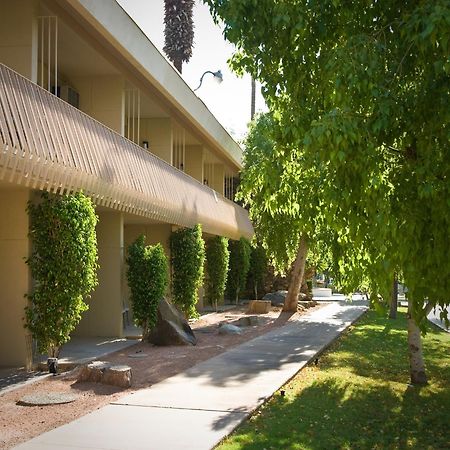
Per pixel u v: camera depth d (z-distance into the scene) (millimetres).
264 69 7465
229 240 31875
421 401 10188
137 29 15789
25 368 11281
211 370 11711
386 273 6082
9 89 9102
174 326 15695
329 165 6316
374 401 10047
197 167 26562
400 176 6230
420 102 5957
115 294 16594
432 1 5496
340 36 6902
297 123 6828
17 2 12352
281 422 8094
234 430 7426
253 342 16406
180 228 20703
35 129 9672
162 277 15977
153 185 16312
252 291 35969
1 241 11453
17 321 11352
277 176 8109
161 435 7020
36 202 11711
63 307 11172
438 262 5695
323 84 6711
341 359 14406
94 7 13250
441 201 5695
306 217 8898
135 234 21531
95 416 7926
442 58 5609
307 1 6793
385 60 6191
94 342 15531
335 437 7648
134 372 11477
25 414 8156
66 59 15836
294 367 12211
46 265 11133
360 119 5840
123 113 17094
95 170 12039
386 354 15766
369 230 6086
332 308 30547
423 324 6055
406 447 7488
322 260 15789
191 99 21594
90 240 11625
